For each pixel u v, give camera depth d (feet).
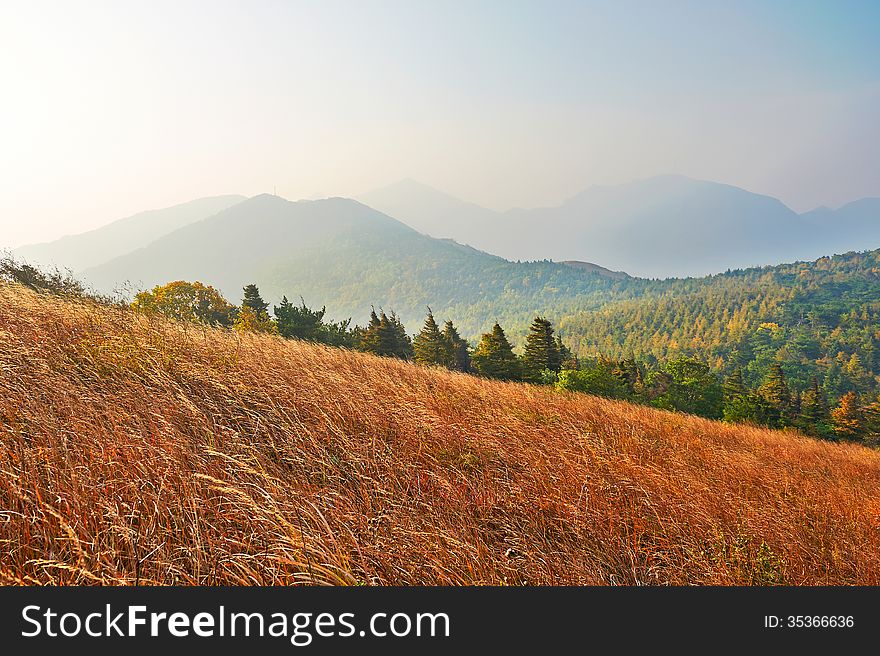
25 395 14.58
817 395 178.70
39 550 9.48
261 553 10.01
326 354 30.89
